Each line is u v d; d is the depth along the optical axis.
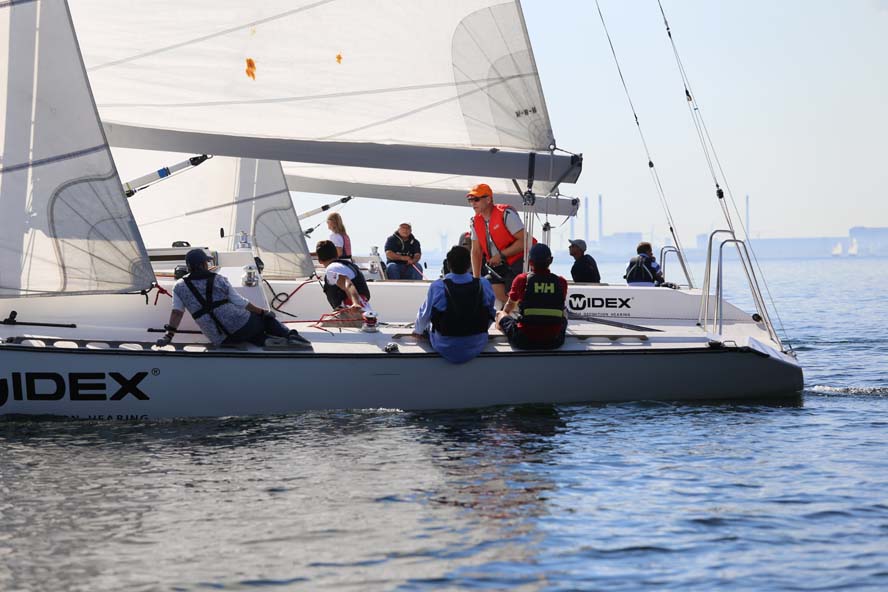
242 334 15.77
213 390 15.48
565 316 16.84
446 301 15.97
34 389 15.02
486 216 18.58
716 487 11.90
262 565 9.39
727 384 17.31
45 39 15.23
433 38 17.45
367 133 17.61
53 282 15.37
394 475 12.40
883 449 13.84
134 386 15.23
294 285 19.80
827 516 10.81
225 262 19.03
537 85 17.58
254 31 17.30
